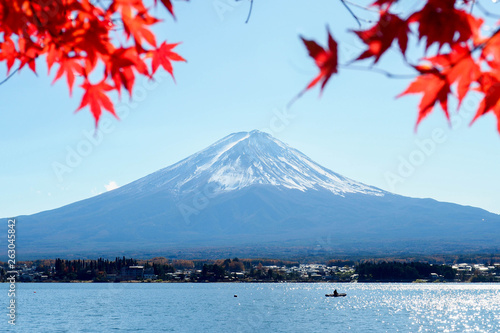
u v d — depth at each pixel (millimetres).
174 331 70312
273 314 96062
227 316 92000
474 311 103812
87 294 173625
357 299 144250
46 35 3375
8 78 3486
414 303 127125
